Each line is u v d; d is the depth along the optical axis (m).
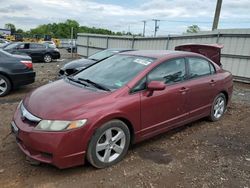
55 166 3.39
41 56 19.61
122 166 3.72
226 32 12.41
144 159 3.95
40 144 3.22
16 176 3.38
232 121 5.93
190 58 4.97
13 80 7.49
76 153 3.31
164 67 4.39
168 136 4.88
